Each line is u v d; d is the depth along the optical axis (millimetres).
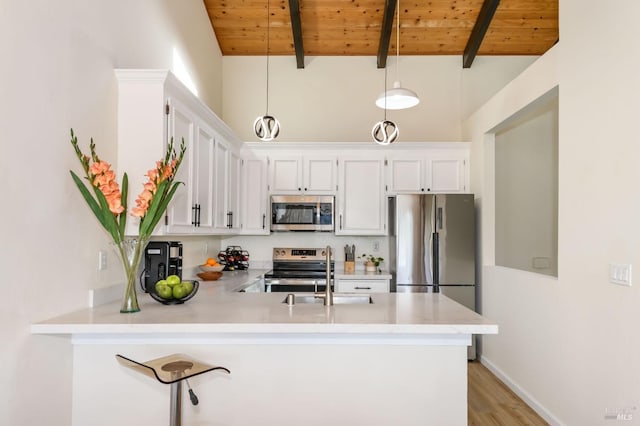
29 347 1610
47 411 1709
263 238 4785
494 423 2732
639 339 1887
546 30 4488
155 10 2893
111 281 2238
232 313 1910
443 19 4375
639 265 1892
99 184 1812
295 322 1727
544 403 2779
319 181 4441
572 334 2438
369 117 4941
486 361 3850
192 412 1896
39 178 1665
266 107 4961
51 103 1736
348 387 1890
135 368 1531
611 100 2094
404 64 4945
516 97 3232
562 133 2561
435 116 4918
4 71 1476
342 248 4762
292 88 4961
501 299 3539
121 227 1916
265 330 1701
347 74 4965
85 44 1988
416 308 2072
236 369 1898
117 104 2270
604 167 2148
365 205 4422
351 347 1896
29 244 1609
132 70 2211
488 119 3859
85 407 1881
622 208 2008
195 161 2771
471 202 4039
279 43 4762
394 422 1889
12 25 1513
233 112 4953
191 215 2705
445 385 1890
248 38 4684
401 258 4055
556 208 4500
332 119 4941
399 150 4434
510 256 4492
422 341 1886
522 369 3125
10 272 1512
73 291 1905
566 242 2510
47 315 1722
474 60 4902
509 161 4531
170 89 2363
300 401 1891
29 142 1605
